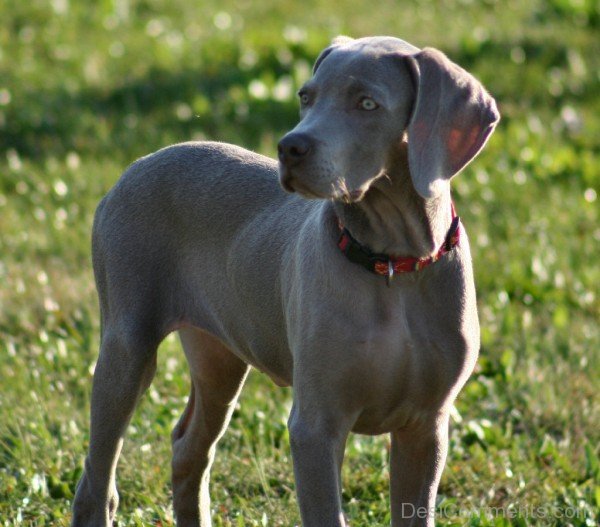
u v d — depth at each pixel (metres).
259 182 7.51
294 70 18.62
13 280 12.02
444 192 6.46
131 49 20.33
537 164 15.25
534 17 22.66
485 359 10.16
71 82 18.75
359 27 21.50
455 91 6.14
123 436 7.74
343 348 6.38
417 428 6.80
